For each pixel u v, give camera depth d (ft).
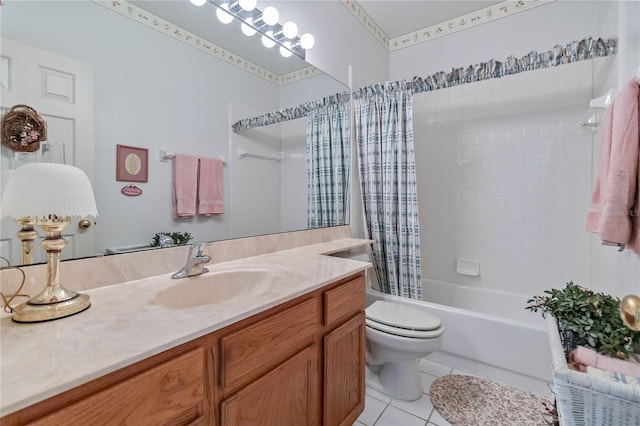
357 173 7.28
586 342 3.37
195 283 3.49
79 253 3.08
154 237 3.75
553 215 7.00
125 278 3.32
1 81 2.58
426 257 8.66
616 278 5.25
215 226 4.50
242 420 2.56
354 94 7.21
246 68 4.96
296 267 4.13
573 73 6.72
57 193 2.29
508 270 7.54
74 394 1.63
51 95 2.88
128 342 1.95
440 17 8.11
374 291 6.94
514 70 5.63
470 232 8.02
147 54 3.69
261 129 5.21
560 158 6.89
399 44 9.03
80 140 3.09
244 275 3.93
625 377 2.65
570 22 6.70
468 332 5.68
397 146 6.70
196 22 4.24
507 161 7.50
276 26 5.35
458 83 6.17
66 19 2.98
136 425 1.86
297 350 3.19
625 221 3.59
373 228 7.07
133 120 3.56
